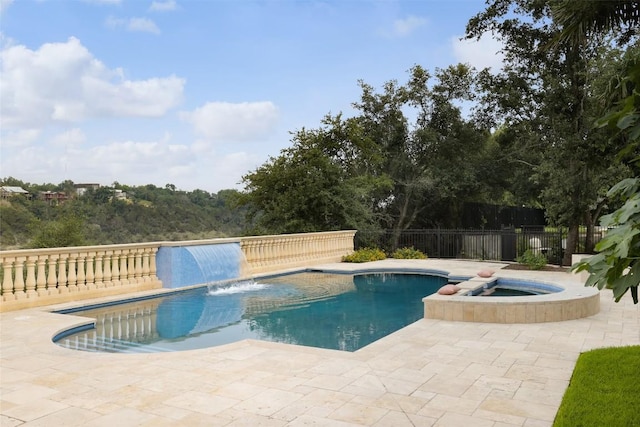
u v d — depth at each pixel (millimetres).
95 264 11102
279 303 11680
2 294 9258
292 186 23766
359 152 25641
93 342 7957
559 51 19016
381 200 26719
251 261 15812
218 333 8781
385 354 6578
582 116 17219
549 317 8734
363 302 11938
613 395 4727
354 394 4992
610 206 19062
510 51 21266
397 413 4480
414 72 25719
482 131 25750
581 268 2873
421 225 27703
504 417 4391
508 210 28453
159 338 8352
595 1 8133
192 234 23141
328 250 19625
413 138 26172
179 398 4859
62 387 5188
